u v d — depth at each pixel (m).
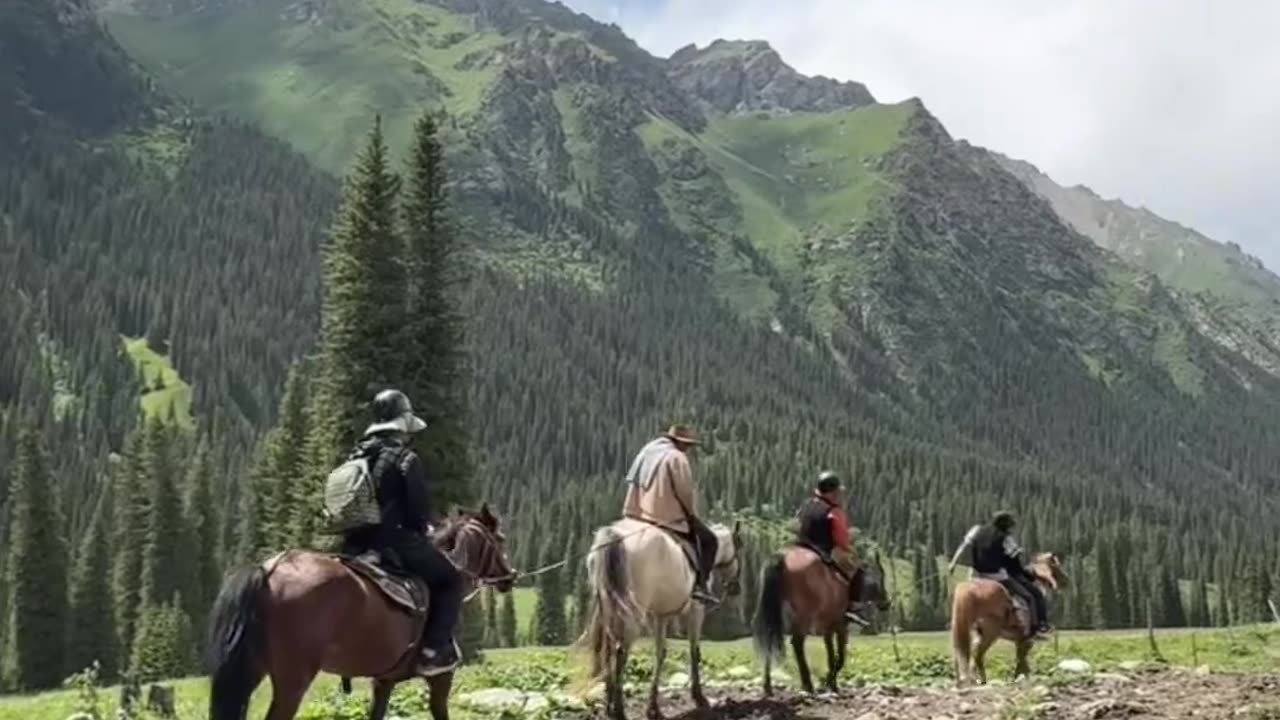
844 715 16.31
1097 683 18.36
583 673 16.98
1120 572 140.62
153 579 87.19
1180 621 148.12
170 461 97.56
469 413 42.75
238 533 102.75
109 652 79.69
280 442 59.28
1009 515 22.56
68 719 21.08
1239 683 17.73
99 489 142.88
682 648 36.34
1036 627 22.12
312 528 41.19
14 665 76.12
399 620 11.42
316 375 42.69
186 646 59.16
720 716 16.56
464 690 23.02
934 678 27.69
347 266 41.44
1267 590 143.25
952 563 22.47
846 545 19.23
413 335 41.09
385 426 12.22
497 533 15.79
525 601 132.25
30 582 76.25
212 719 9.86
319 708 18.56
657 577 15.73
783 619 18.58
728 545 19.00
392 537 11.84
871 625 19.59
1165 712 14.80
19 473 79.25
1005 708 15.58
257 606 10.21
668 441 17.06
